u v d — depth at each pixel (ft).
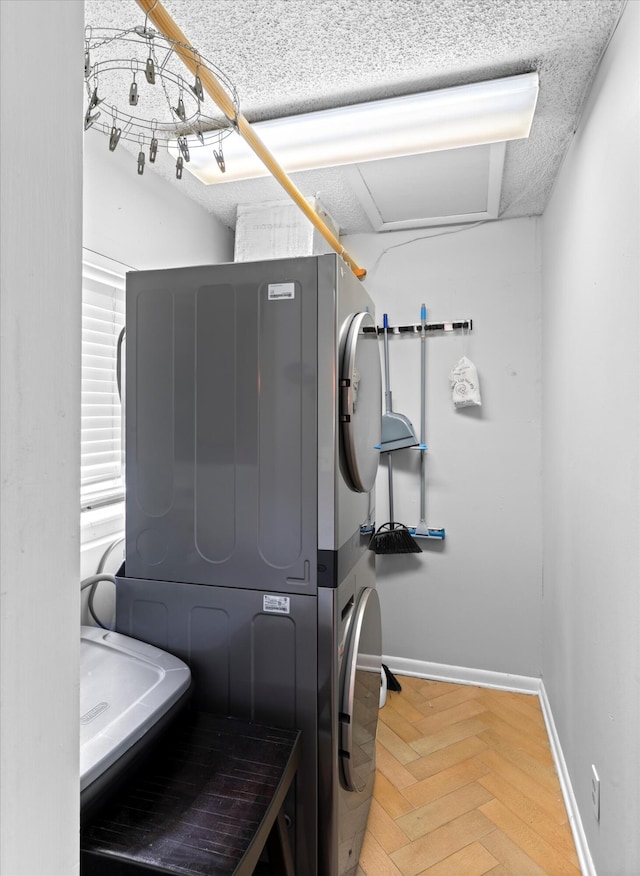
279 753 3.77
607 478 4.59
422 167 7.06
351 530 4.76
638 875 3.71
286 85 5.39
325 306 4.22
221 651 4.44
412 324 9.27
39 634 1.28
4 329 1.16
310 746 4.21
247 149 6.22
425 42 4.75
